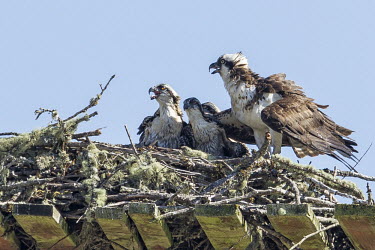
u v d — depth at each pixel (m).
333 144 15.60
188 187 10.95
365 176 12.79
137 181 12.36
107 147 13.54
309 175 12.21
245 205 10.77
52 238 11.26
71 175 12.53
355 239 10.56
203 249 11.50
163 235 10.91
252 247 11.02
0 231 11.15
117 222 10.62
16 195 11.68
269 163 12.17
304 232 10.51
